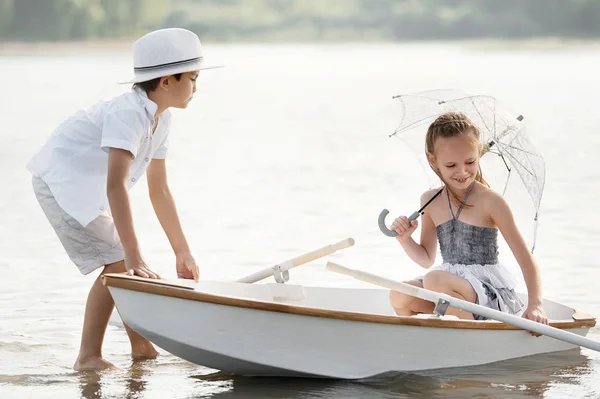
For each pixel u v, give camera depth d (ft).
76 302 26.76
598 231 36.42
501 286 22.56
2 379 19.92
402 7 338.34
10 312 25.58
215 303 18.74
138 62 21.03
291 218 39.37
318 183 48.67
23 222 38.68
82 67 165.17
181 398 18.66
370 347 19.89
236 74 148.66
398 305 22.85
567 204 42.19
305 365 19.58
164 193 22.97
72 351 22.20
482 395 18.89
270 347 19.29
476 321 20.63
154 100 21.17
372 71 151.12
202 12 330.34
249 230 36.96
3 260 32.07
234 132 74.33
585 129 73.77
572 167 53.67
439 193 23.40
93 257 21.30
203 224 38.19
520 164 23.09
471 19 319.88
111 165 20.27
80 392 19.06
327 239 35.27
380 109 93.25
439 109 24.06
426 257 23.79
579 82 123.54
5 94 106.52
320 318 19.34
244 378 20.11
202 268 30.71
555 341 22.09
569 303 26.43
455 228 22.93
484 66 161.99
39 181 21.39
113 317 23.06
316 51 240.32
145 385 19.58
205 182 49.37
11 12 279.28
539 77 132.87
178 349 19.03
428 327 20.15
